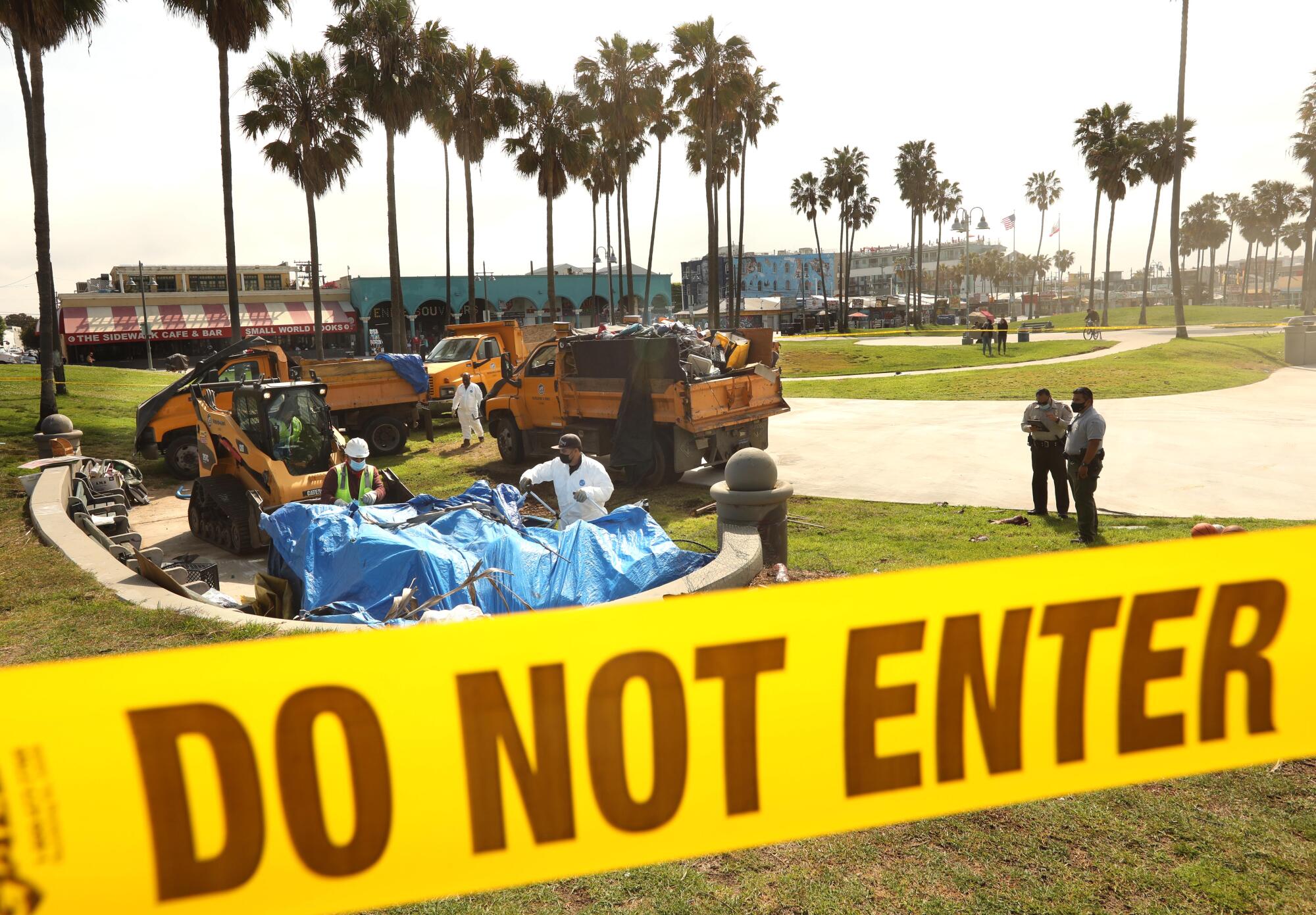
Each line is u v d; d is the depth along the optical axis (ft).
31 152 60.95
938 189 298.15
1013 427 51.83
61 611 18.88
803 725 4.43
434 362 64.75
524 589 19.40
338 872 3.91
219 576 29.30
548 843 4.14
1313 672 4.83
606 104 141.49
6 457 48.78
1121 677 4.66
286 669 3.74
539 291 228.63
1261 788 10.49
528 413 46.14
